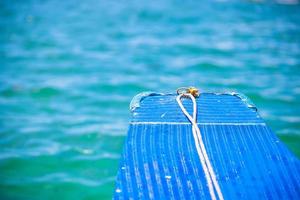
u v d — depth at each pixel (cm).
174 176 441
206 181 436
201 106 562
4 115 1270
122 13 2695
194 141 487
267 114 1291
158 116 535
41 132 1162
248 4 2884
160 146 480
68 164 1012
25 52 1936
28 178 955
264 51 1944
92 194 907
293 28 2327
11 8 2856
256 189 429
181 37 2169
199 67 1731
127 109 1322
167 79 1595
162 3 2958
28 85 1520
